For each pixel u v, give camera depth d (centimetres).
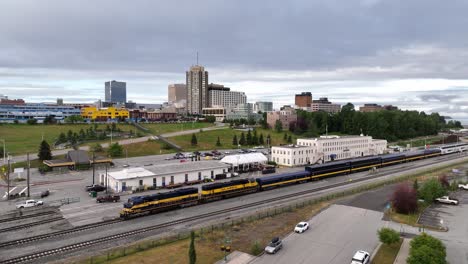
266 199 8000
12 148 14575
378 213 6900
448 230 6072
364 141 16762
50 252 4900
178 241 5347
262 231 5828
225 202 7725
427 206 7544
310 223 6269
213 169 10319
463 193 8831
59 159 12400
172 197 7044
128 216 6394
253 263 4638
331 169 10925
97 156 13675
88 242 5272
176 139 18800
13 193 8331
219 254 4888
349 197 8138
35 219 6366
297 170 12269
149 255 4794
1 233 5650
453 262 4784
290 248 5153
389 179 10506
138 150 15725
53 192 8475
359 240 5503
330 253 5003
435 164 13950
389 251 5081
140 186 8819
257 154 12688
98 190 8606
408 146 19588
